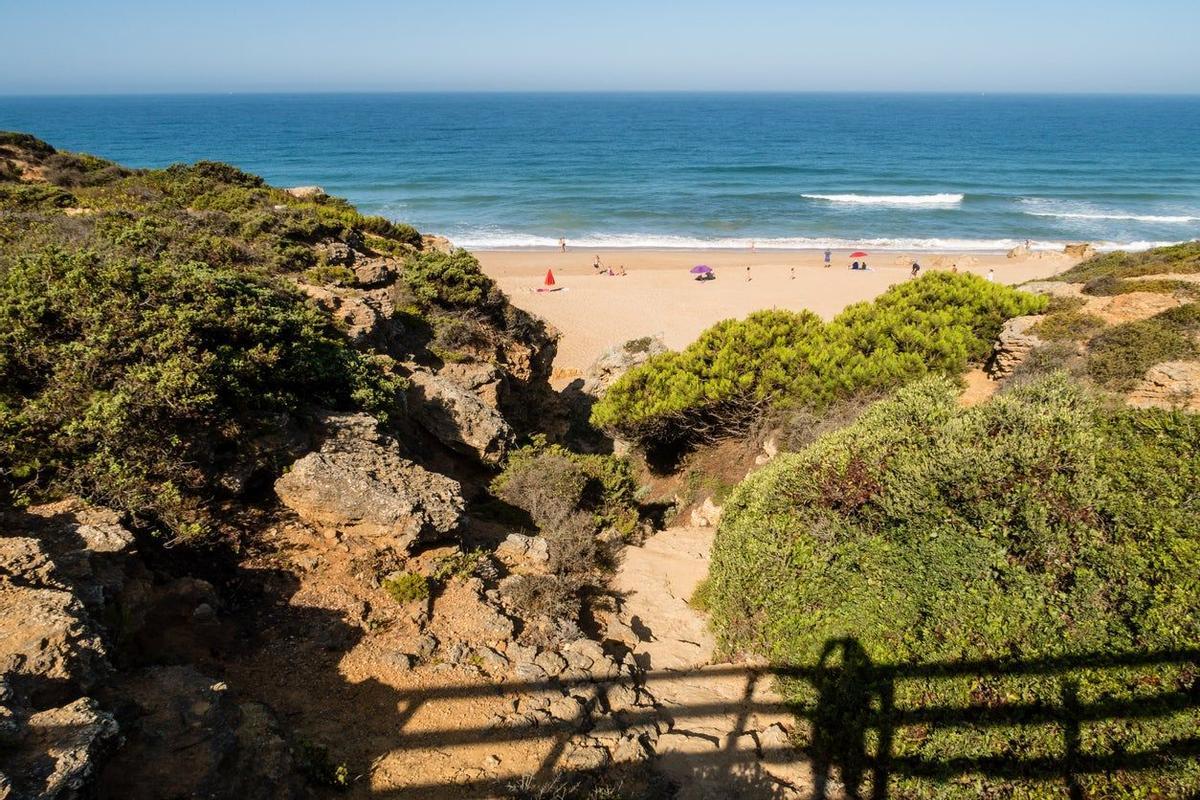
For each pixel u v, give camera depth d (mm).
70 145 129750
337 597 7520
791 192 82062
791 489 9023
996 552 6809
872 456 8516
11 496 6844
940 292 17094
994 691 6168
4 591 4980
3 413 7211
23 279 8805
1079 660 5953
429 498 8875
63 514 6625
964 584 6777
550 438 21438
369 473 8961
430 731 6016
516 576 8891
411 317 18688
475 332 19969
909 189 84125
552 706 6578
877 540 7629
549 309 38781
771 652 8016
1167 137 159000
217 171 28328
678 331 35312
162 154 114562
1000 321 16594
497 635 7496
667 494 16344
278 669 6422
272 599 7320
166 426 7957
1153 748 5457
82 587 5500
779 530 8633
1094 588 6211
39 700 4258
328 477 8406
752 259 53438
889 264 51219
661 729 6957
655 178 92250
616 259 53031
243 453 8820
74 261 9219
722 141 148500
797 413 14305
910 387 10492
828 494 8508
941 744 6191
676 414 15570
